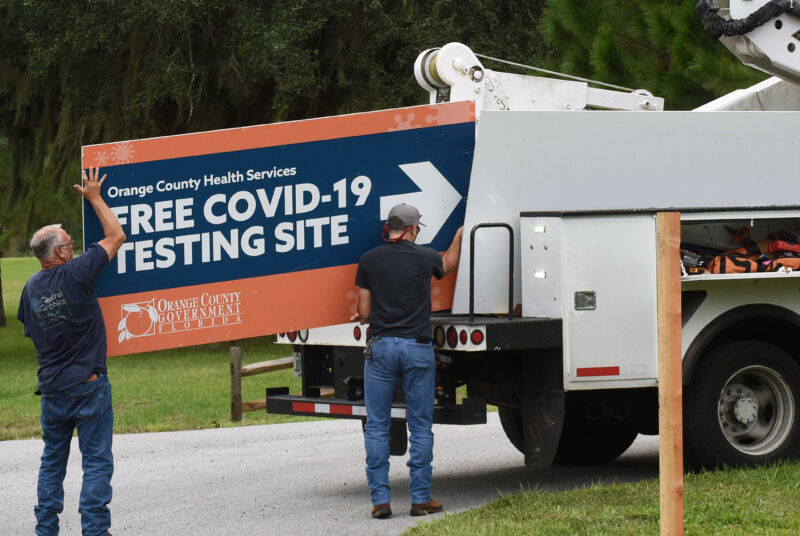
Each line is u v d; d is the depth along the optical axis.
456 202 16.06
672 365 10.74
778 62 18.33
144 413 27.70
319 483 17.78
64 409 13.10
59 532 14.80
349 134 15.67
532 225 15.73
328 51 46.38
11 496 17.39
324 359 18.06
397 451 16.59
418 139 15.90
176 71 41.84
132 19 40.91
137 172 14.70
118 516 15.60
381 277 14.77
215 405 29.42
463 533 12.98
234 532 14.38
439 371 16.41
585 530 12.95
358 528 14.34
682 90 29.89
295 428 24.77
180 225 14.94
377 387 14.84
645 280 15.80
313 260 15.56
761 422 16.95
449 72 18.70
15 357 48.59
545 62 41.38
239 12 42.09
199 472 19.09
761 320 17.19
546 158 16.11
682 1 30.34
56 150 46.47
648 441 22.62
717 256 16.94
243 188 15.21
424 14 47.09
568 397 16.45
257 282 15.31
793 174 17.33
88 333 13.15
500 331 15.05
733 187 16.98
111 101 44.59
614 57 30.58
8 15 44.84
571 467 19.36
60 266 13.19
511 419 19.38
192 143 14.97
